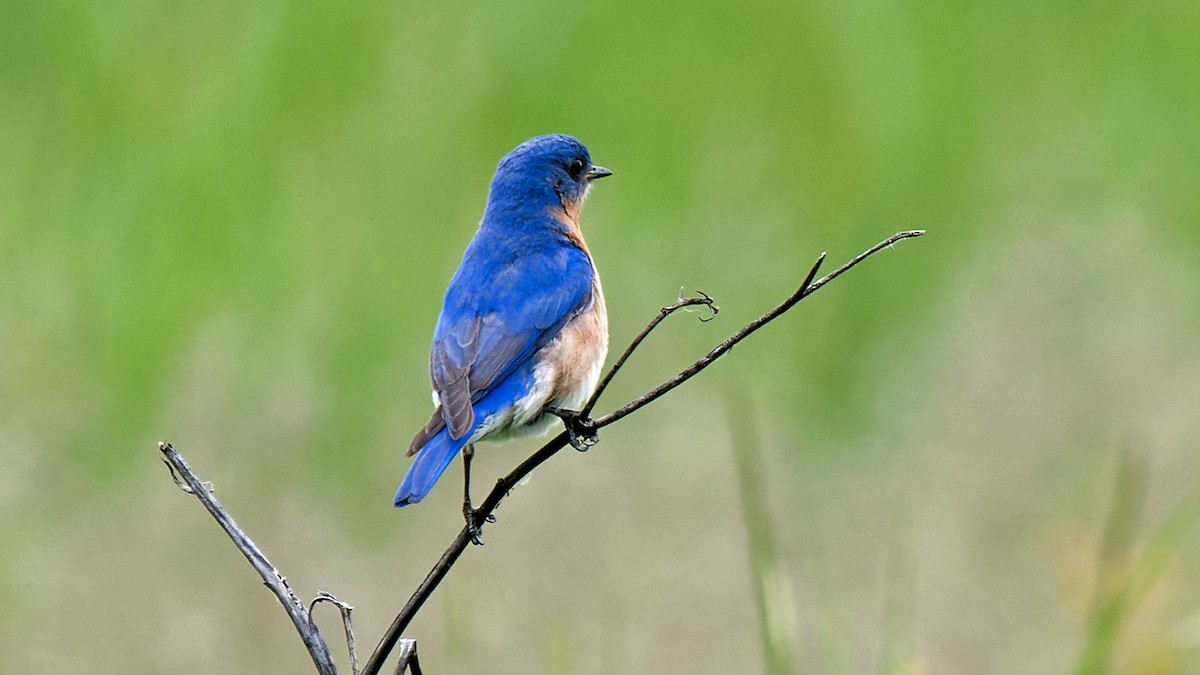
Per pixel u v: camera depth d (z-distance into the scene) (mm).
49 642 11797
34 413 13844
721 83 20625
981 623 11812
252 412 13695
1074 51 22297
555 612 11695
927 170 19297
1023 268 15008
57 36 20203
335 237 17344
